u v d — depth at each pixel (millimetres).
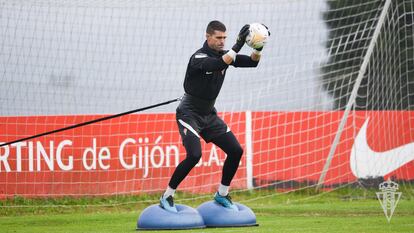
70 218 39656
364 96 54812
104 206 44625
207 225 31875
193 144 30547
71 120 45250
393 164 50656
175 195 46500
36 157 44469
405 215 38781
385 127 50719
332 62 57344
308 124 49688
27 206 43312
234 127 48344
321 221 36031
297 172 49281
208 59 29422
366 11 57156
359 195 48688
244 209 32656
